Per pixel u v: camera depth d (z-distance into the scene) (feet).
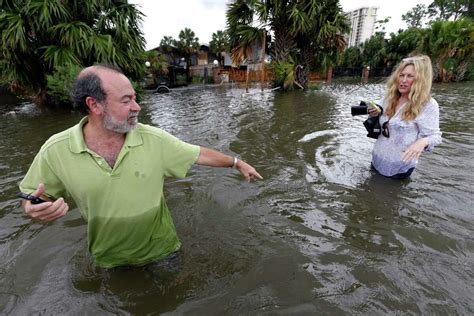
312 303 4.93
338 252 6.22
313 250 6.32
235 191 9.13
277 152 12.80
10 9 23.08
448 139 14.28
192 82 72.90
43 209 3.99
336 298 5.02
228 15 39.73
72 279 5.54
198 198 8.79
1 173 11.05
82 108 4.33
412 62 8.38
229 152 12.98
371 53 86.33
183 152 5.20
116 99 4.09
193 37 79.61
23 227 7.37
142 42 29.04
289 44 40.01
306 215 7.72
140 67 29.37
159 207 5.40
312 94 36.19
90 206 4.66
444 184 9.28
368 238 6.68
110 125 4.20
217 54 89.30
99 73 4.10
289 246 6.47
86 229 7.18
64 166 4.39
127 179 4.59
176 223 7.55
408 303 4.86
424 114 8.43
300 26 35.96
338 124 17.92
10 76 25.11
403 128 8.92
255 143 14.23
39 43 25.31
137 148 4.64
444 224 7.10
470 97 30.22
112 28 26.91
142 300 5.09
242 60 41.45
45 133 17.29
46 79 25.48
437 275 5.45
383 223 7.25
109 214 4.77
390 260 5.92
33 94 27.53
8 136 16.74
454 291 5.06
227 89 47.91
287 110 23.62
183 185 9.62
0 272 5.77
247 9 38.81
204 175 10.34
